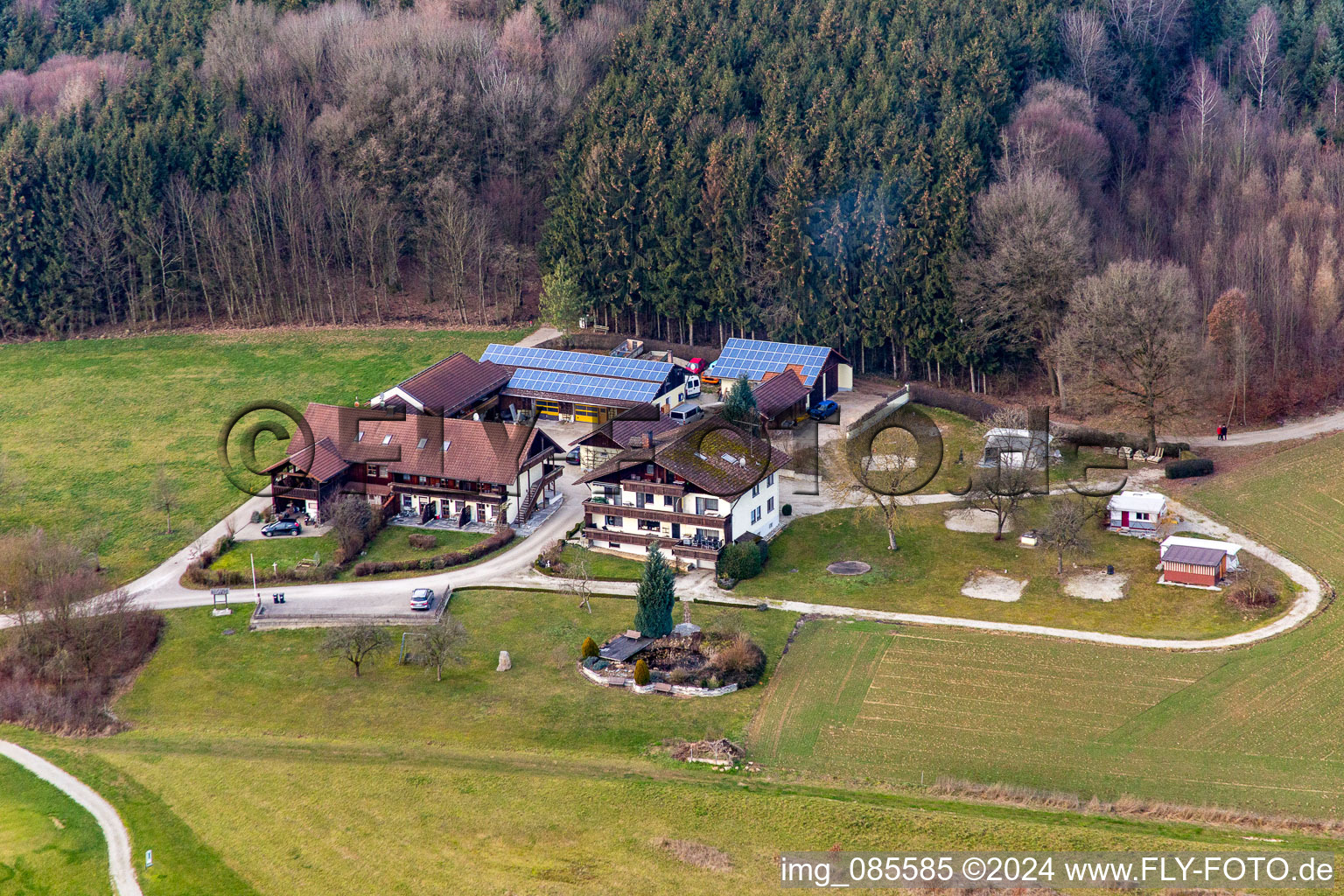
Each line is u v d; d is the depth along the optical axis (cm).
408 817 7481
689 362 15000
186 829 7425
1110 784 7850
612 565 10875
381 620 9994
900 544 11200
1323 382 13562
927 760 8138
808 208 14950
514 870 6994
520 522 11631
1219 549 10344
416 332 16288
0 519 11781
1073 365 12912
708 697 8944
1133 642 9475
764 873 6944
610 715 8719
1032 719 8550
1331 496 11388
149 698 9075
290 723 8700
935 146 14938
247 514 11900
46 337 16300
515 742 8394
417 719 8694
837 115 15625
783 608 10212
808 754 8231
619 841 7231
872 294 14888
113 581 10781
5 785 7881
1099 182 15738
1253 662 9119
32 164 16150
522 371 14050
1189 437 12925
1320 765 7962
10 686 9069
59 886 6931
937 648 9531
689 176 15575
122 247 16512
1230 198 15562
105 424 13862
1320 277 13850
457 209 16538
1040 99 16075
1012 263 13738
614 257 16000
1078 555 10856
